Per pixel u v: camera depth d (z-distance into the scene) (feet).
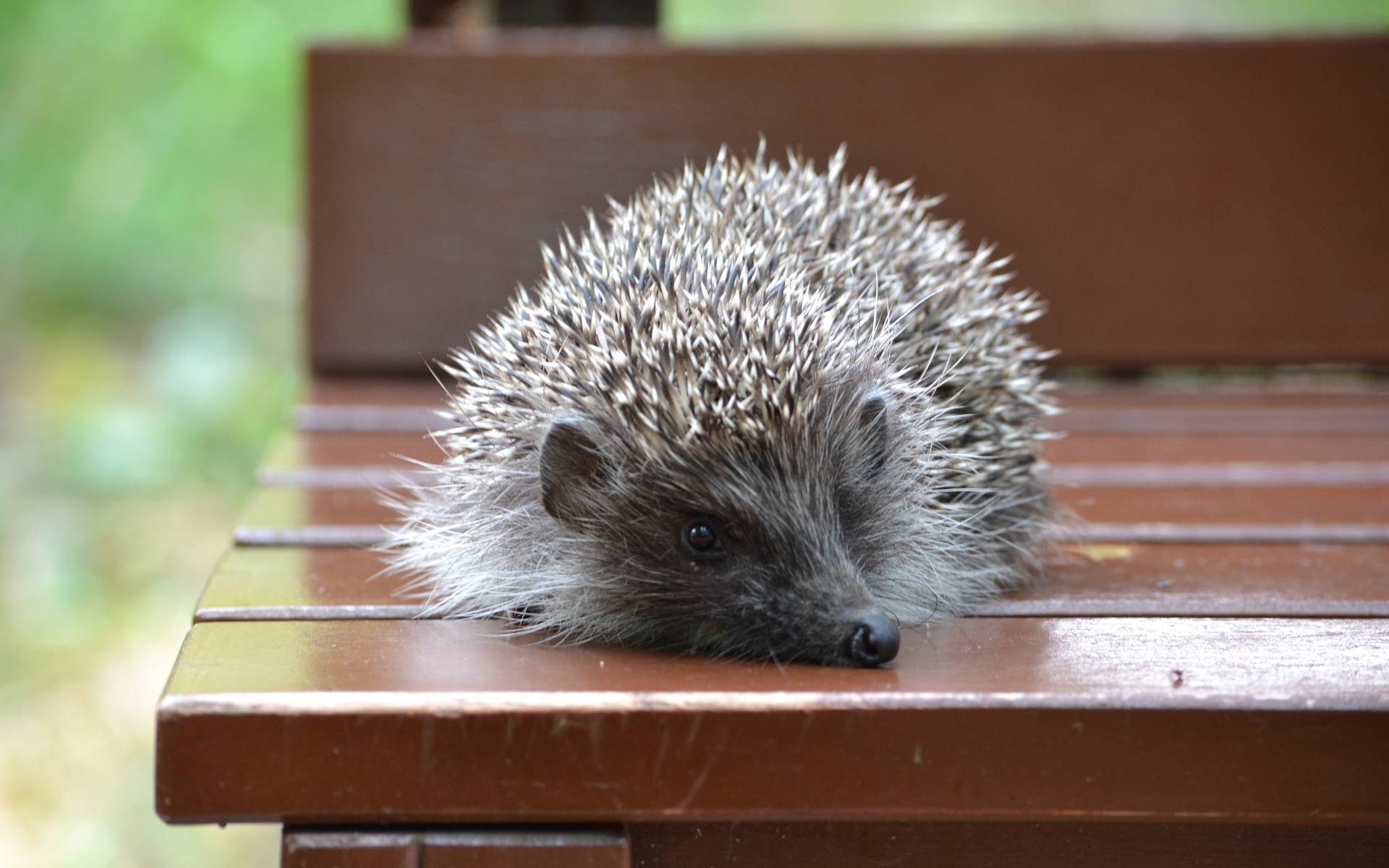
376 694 7.45
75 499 27.22
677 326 9.97
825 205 12.28
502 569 10.39
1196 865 8.23
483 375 11.41
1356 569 11.19
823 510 9.87
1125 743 7.61
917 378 11.52
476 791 7.50
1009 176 18.85
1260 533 12.51
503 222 18.95
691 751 7.54
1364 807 7.63
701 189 12.64
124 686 22.09
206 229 33.94
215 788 7.36
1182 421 18.02
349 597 10.09
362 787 7.43
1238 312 19.13
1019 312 13.05
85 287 33.35
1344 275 19.03
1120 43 18.67
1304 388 20.84
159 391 30.83
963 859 8.14
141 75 34.37
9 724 21.22
